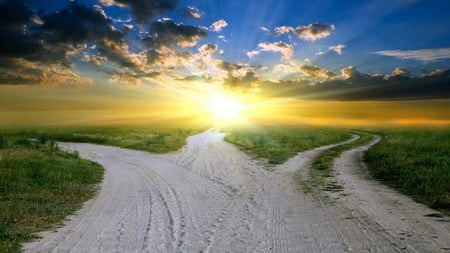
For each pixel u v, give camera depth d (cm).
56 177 1975
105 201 1562
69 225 1194
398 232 1035
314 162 2698
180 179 2145
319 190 1694
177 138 5244
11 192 1623
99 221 1242
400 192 1583
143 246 985
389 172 2044
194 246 981
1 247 950
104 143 4850
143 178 2184
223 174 2317
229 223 1204
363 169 2294
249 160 2992
